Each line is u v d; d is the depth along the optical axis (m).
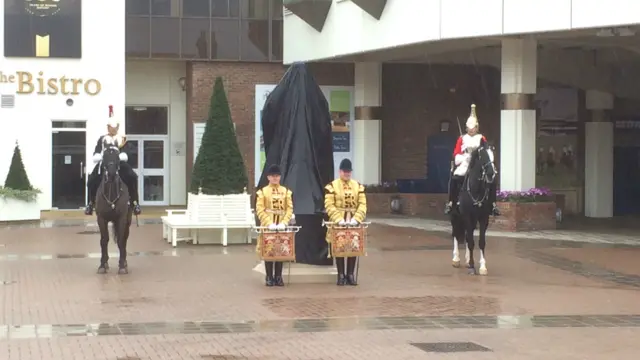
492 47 26.77
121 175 16.61
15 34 30.62
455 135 33.81
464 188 16.62
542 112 31.75
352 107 33.19
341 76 33.09
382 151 33.31
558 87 31.86
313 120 15.59
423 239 22.95
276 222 14.77
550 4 21.86
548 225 25.12
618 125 32.47
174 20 32.81
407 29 25.06
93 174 16.75
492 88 33.75
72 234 23.86
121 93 31.62
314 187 15.41
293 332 10.97
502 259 18.84
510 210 24.67
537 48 27.05
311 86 15.68
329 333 10.92
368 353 9.79
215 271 16.72
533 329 11.34
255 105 33.47
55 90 31.02
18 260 18.12
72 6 31.08
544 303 13.45
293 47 32.06
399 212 31.47
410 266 17.72
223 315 12.14
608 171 30.67
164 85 35.12
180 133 35.41
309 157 15.52
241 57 33.22
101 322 11.54
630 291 14.77
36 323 11.43
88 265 17.45
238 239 21.59
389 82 33.31
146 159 35.28
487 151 16.56
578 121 32.16
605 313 12.64
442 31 23.86
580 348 10.22
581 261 18.62
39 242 21.75
